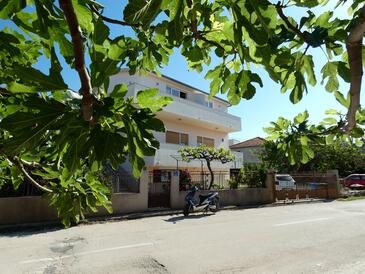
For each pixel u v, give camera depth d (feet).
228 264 20.92
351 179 93.97
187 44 6.66
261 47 4.11
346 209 51.16
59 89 3.91
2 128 3.84
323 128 8.38
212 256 22.75
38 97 4.02
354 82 4.18
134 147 4.35
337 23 4.92
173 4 3.98
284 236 29.53
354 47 4.11
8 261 21.80
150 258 22.21
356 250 24.34
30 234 31.50
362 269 19.84
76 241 27.84
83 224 37.45
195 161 76.59
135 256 22.74
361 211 48.37
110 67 4.09
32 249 25.08
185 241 27.53
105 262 21.36
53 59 4.39
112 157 4.27
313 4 4.79
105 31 4.12
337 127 7.92
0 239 29.19
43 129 3.96
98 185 8.06
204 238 28.76
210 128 90.17
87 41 4.74
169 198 50.90
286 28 5.03
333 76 5.27
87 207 8.09
